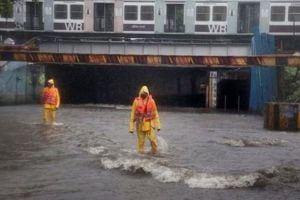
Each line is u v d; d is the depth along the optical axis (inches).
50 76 1718.8
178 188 429.7
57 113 1296.8
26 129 871.7
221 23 1980.8
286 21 1953.7
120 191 419.5
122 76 1881.2
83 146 663.8
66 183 447.2
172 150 639.8
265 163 558.9
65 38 1914.4
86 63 1460.4
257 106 1470.2
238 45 1723.7
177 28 2011.6
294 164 554.9
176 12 2014.0
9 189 425.1
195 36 1988.2
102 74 1868.8
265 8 1957.4
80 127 926.4
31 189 425.7
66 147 655.1
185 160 562.9
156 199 395.9
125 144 687.7
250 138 807.1
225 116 1342.3
